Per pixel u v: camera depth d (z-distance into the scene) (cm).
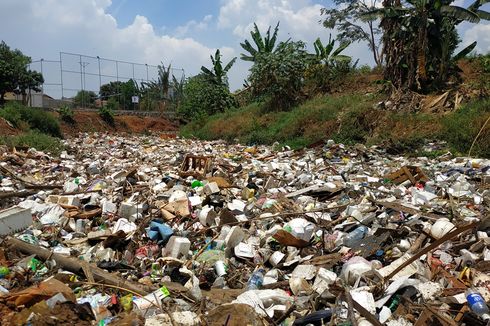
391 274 469
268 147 2380
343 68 3212
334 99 2709
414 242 609
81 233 749
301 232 646
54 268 550
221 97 3838
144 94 4381
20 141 1861
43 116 2700
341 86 3091
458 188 977
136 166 1512
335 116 2377
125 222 743
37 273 536
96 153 2019
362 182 1127
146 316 425
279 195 977
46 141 1983
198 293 486
